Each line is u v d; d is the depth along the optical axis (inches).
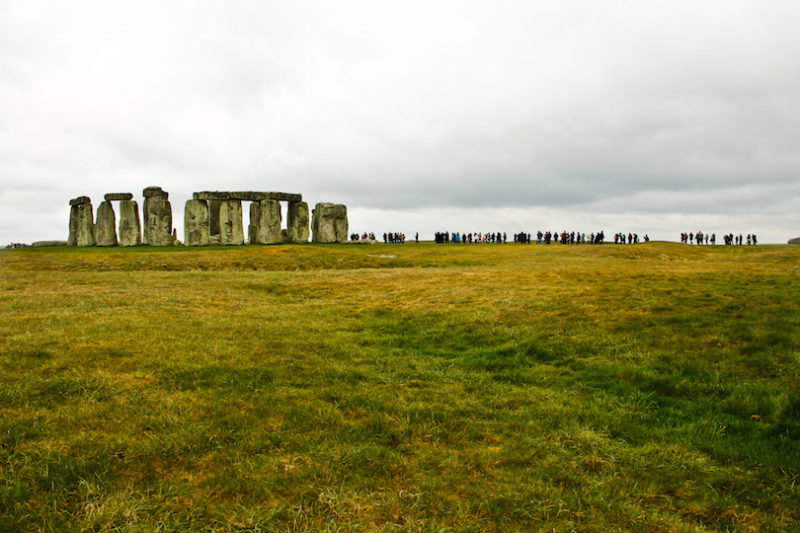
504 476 264.2
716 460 286.7
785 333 454.6
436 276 1053.2
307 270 1301.7
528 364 470.9
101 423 302.7
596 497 246.7
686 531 221.6
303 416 326.6
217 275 1114.7
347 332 595.5
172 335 526.3
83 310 667.4
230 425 307.7
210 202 2124.8
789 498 248.1
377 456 278.7
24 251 1525.6
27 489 231.6
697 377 400.5
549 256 1697.8
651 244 2069.4
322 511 227.0
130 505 223.9
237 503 228.8
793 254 1508.4
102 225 1931.6
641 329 521.3
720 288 707.4
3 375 371.6
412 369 456.4
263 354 470.0
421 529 215.9
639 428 327.0
